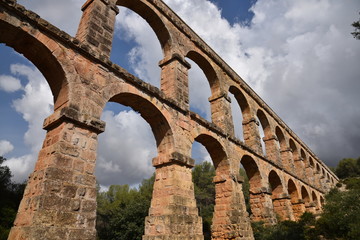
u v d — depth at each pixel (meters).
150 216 13.34
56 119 9.66
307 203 37.72
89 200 9.24
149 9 18.33
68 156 9.19
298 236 20.58
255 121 27.39
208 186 54.28
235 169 19.73
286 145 37.31
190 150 15.91
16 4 9.65
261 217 22.28
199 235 13.27
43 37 10.30
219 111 22.31
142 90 13.98
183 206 13.29
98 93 11.49
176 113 15.89
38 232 7.45
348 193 20.14
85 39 12.36
